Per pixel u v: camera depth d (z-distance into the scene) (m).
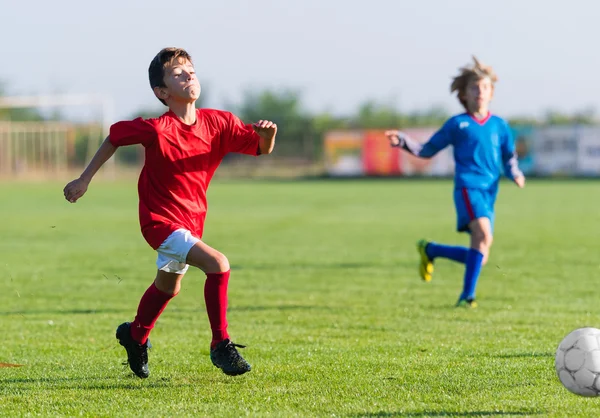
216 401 16.56
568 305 30.95
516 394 16.81
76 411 15.94
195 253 17.19
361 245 55.47
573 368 15.54
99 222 76.62
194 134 17.81
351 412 15.49
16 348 23.16
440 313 29.17
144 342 18.59
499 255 48.72
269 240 58.88
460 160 31.45
